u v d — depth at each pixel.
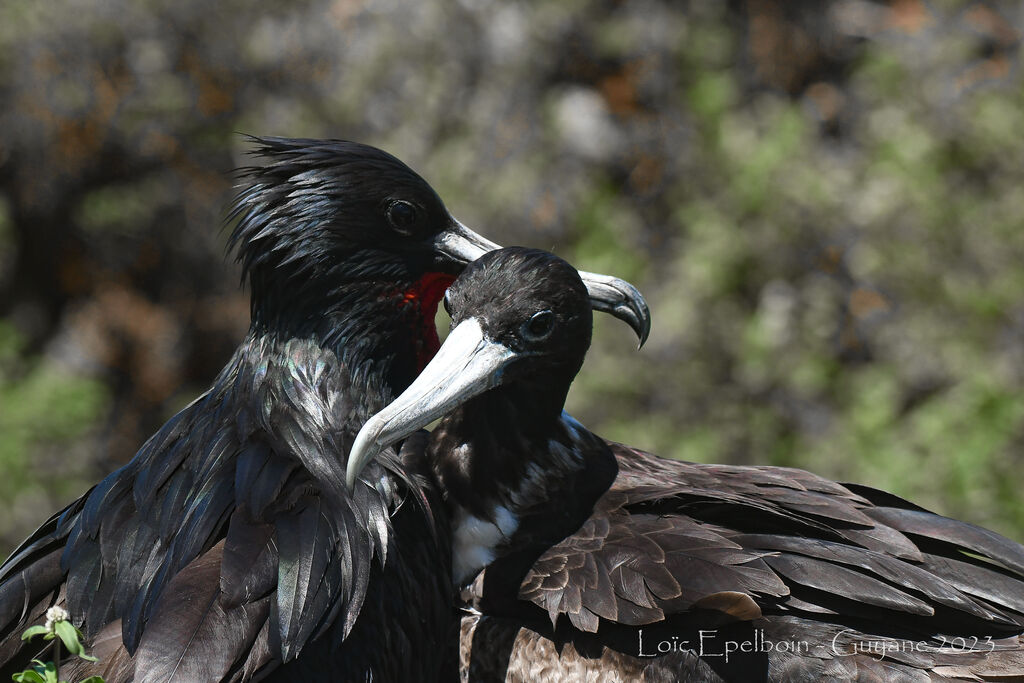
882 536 5.76
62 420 14.13
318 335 5.91
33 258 15.68
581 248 14.44
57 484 13.98
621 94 15.20
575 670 5.40
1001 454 12.58
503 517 5.75
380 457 5.60
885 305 14.20
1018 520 12.16
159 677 4.65
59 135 15.55
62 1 15.60
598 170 14.91
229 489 5.35
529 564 5.65
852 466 12.91
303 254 5.91
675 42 15.46
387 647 5.23
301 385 5.80
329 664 5.06
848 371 14.16
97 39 15.66
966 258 14.23
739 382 13.94
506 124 14.98
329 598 5.08
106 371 15.45
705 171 14.86
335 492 5.37
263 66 15.71
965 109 14.77
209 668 4.71
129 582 5.19
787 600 5.49
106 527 5.37
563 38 15.23
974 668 5.40
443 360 5.33
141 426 15.38
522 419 5.71
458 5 15.23
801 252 14.38
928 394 13.91
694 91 15.11
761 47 15.75
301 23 15.61
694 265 14.21
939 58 15.25
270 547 5.10
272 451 5.51
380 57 15.26
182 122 15.71
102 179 15.75
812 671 5.34
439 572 5.57
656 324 14.03
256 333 6.00
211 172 15.76
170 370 15.58
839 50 15.90
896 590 5.44
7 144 15.54
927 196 14.26
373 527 5.34
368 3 15.48
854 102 15.51
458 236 6.04
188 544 5.19
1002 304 13.98
